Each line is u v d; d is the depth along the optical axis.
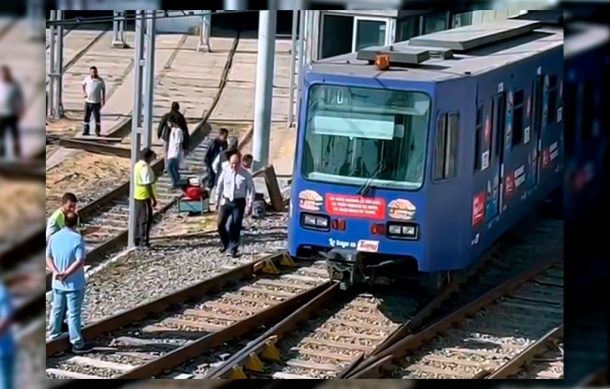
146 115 27.08
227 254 22.80
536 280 21.25
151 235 24.52
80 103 39.22
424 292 20.09
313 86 18.39
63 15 29.39
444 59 20.36
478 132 19.20
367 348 17.31
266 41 28.47
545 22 26.47
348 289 20.12
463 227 18.69
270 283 20.81
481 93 19.27
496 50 22.45
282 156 33.19
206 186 27.67
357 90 18.19
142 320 18.34
